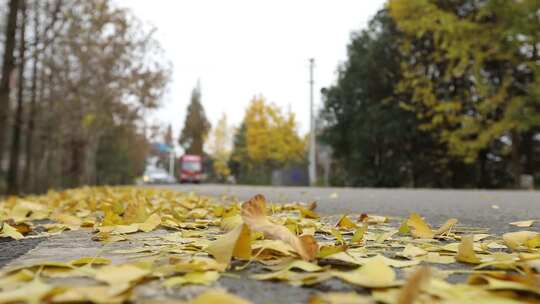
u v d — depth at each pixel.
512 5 15.27
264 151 39.31
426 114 19.14
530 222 2.84
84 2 11.99
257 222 1.29
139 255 1.48
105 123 18.55
